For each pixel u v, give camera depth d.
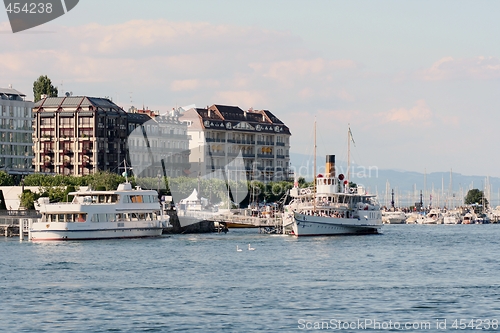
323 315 116.75
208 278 150.62
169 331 107.19
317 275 155.75
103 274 155.88
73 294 132.25
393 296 131.38
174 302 125.50
